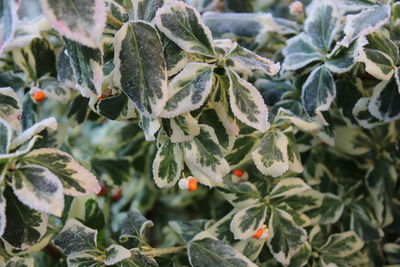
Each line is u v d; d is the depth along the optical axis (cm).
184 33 37
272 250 43
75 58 36
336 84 45
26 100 46
